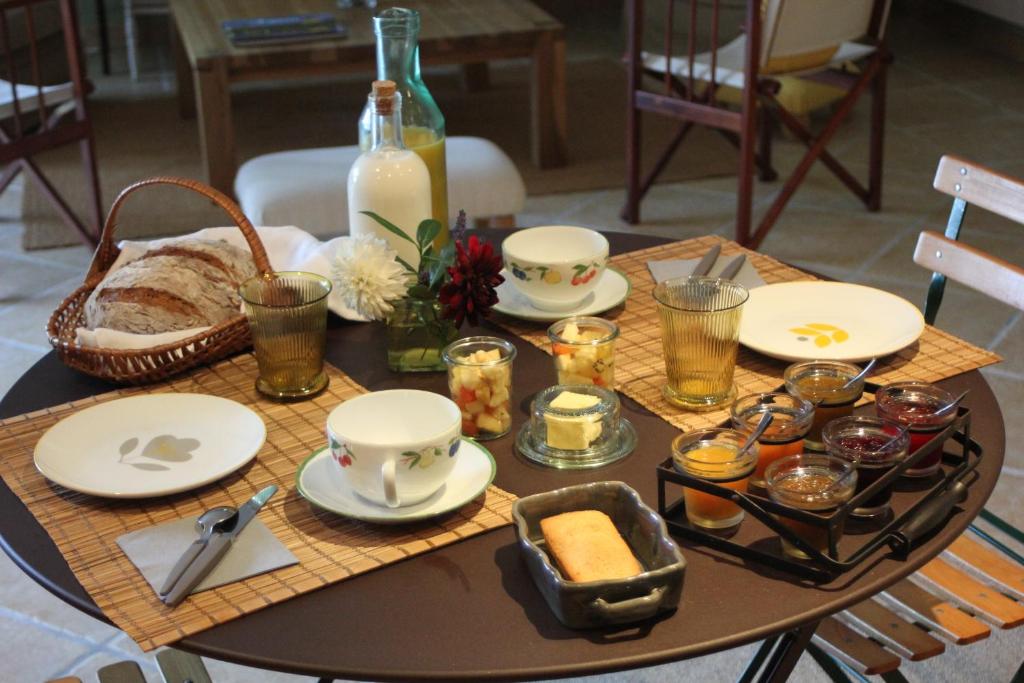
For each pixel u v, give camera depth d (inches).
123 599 36.8
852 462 40.1
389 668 33.9
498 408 46.2
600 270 55.8
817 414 44.9
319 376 51.4
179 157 165.3
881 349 51.1
